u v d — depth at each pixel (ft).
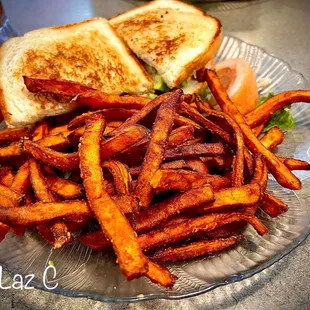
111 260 0.65
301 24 1.35
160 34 1.01
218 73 1.00
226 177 0.68
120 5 1.49
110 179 0.66
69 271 0.64
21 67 0.87
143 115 0.67
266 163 0.70
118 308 0.66
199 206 0.61
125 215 0.58
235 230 0.67
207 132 0.74
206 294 0.68
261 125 0.84
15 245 0.69
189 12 1.12
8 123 0.83
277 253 0.64
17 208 0.58
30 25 1.41
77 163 0.63
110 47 0.96
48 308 0.67
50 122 0.84
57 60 0.88
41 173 0.65
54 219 0.59
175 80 0.91
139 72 0.92
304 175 0.78
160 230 0.61
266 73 1.05
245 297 0.67
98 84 0.87
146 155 0.61
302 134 0.87
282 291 0.68
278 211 0.67
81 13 1.46
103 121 0.64
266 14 1.40
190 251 0.61
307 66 1.17
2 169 0.71
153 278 0.55
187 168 0.65
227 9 1.43
